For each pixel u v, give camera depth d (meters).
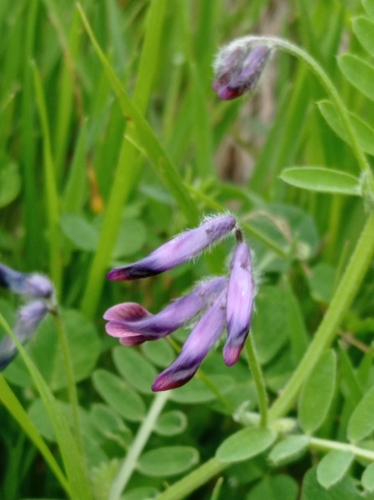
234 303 0.11
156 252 0.12
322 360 0.13
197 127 0.19
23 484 0.15
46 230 0.19
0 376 0.12
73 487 0.12
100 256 0.16
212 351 0.16
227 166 0.26
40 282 0.13
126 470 0.14
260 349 0.15
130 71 0.19
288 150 0.19
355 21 0.15
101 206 0.19
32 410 0.14
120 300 0.18
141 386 0.15
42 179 0.20
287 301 0.15
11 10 0.22
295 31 0.26
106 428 0.15
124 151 0.16
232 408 0.14
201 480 0.13
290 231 0.18
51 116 0.21
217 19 0.23
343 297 0.14
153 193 0.18
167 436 0.16
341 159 0.18
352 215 0.19
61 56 0.21
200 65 0.22
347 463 0.12
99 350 0.15
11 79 0.20
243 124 0.26
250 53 0.13
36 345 0.15
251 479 0.15
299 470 0.16
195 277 0.18
